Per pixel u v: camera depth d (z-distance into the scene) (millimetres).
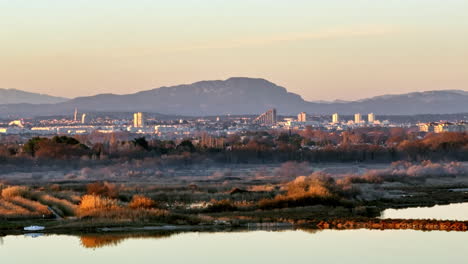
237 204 164250
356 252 112875
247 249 114875
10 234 124438
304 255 110750
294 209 159625
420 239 123062
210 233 128500
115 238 122125
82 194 187500
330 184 188375
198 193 190250
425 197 195625
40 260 105938
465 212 162375
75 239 121062
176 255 109875
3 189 183500
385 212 161625
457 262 105938
